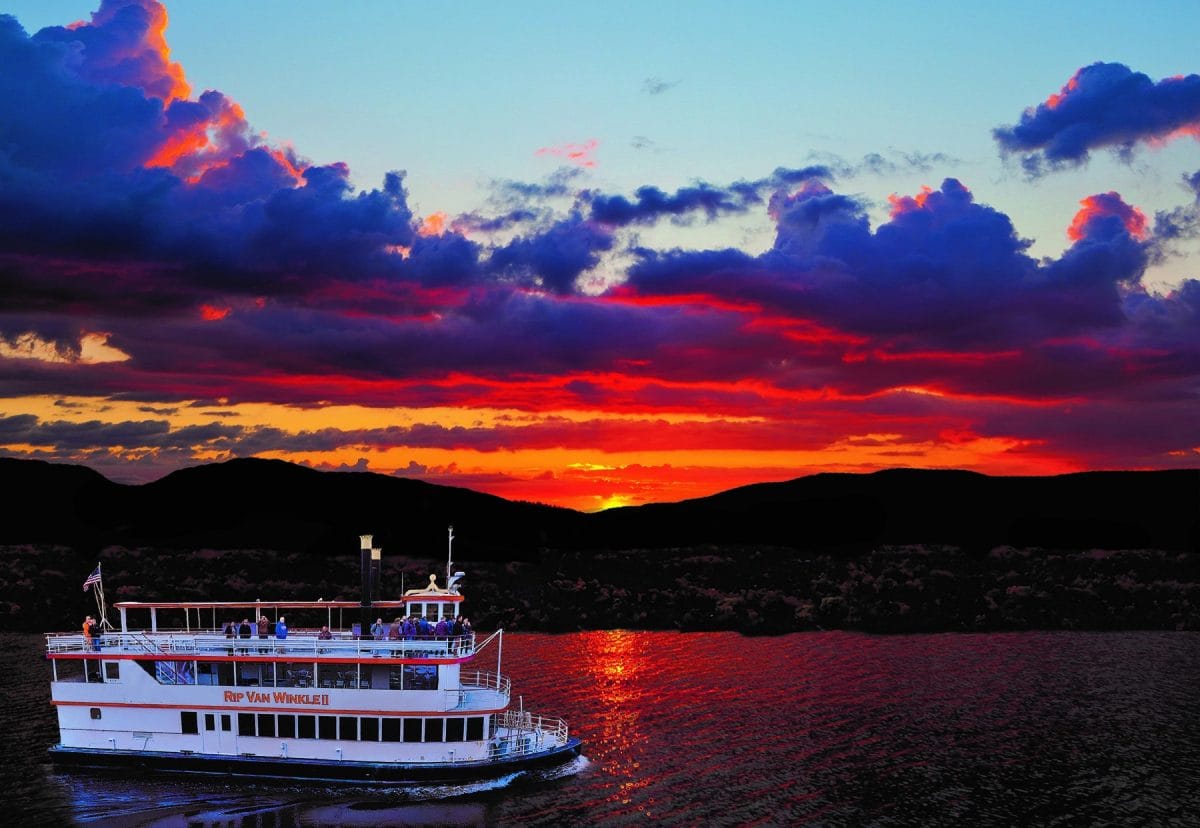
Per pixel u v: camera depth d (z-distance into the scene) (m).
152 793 67.50
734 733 84.19
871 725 87.44
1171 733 84.94
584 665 118.25
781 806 66.38
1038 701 97.88
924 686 105.19
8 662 116.44
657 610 162.00
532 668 116.44
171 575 184.62
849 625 151.50
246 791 67.88
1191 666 117.75
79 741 72.62
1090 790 70.25
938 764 75.75
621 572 192.25
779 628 149.62
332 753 69.31
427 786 68.69
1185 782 71.94
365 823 62.69
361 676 70.44
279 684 70.94
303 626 155.62
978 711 92.94
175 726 71.19
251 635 75.56
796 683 106.94
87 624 74.56
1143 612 161.25
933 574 190.25
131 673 71.62
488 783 69.88
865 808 66.25
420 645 70.19
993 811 66.00
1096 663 120.00
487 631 149.50
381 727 69.06
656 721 88.44
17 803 65.75
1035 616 158.25
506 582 184.00
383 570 194.62
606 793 68.50
